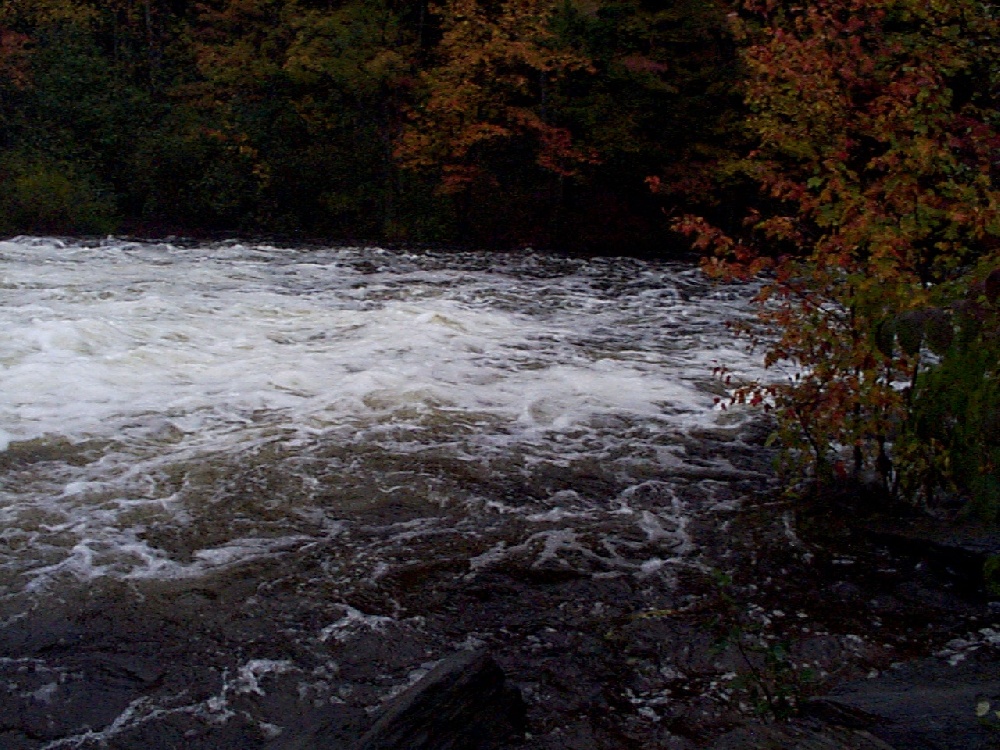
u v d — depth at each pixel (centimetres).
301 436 768
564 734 396
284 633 479
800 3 816
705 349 1164
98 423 776
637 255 2177
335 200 2322
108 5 2919
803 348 640
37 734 398
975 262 564
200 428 779
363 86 2367
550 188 2388
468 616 500
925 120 599
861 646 471
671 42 2236
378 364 994
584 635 482
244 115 2434
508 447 761
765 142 760
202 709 417
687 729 401
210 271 1588
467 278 1681
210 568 545
